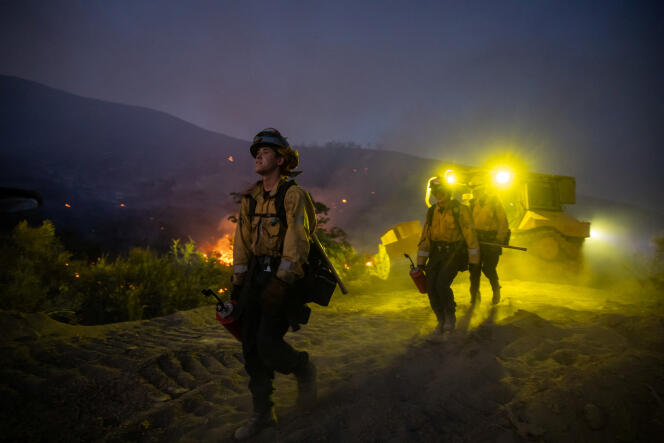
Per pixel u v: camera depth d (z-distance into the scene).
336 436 2.04
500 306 5.26
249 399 2.62
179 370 3.09
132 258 5.88
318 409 2.38
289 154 2.22
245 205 2.27
